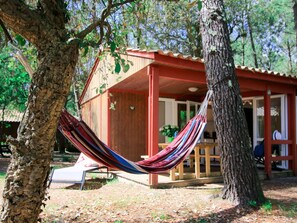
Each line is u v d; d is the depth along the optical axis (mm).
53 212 4629
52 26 2465
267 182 7531
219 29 5285
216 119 5199
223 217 4305
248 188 4914
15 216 2316
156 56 6145
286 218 4262
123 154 9367
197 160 7047
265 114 8250
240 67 7230
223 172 5191
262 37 17422
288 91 8766
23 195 2322
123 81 8172
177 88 9164
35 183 2357
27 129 2350
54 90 2355
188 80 6902
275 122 9281
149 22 10203
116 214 4520
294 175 8664
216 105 5199
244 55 18422
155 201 5266
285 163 9000
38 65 2443
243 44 17266
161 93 10008
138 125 9773
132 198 5543
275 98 9297
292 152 8750
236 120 5078
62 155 16891
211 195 5398
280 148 9148
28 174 2324
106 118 9297
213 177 7168
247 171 4961
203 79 7121
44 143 2367
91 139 3734
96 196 5840
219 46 5242
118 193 6086
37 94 2346
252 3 15359
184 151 5258
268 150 8141
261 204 4863
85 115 12594
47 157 2400
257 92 9594
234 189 4988
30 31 2396
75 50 2475
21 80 12477
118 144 9297
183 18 12633
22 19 2338
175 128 7945
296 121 9078
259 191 5004
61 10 2568
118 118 9383
